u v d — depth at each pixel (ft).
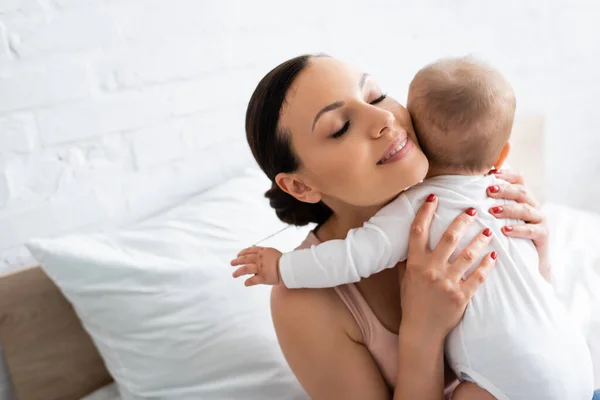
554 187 6.61
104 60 3.88
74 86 3.79
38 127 3.71
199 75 4.27
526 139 5.49
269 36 4.54
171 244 3.62
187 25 4.16
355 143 2.28
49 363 3.76
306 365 2.62
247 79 4.50
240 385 3.26
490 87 2.39
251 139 2.50
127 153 4.07
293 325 2.60
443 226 2.47
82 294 3.45
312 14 4.72
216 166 4.49
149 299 3.39
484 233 2.47
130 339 3.42
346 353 2.59
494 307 2.37
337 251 2.43
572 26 6.22
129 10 3.92
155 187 4.22
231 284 3.51
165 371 3.36
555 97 6.32
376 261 2.44
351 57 4.98
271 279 2.54
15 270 3.74
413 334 2.45
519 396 2.31
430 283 2.39
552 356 2.31
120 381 3.50
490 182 2.63
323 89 2.31
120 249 3.56
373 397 2.59
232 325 3.38
